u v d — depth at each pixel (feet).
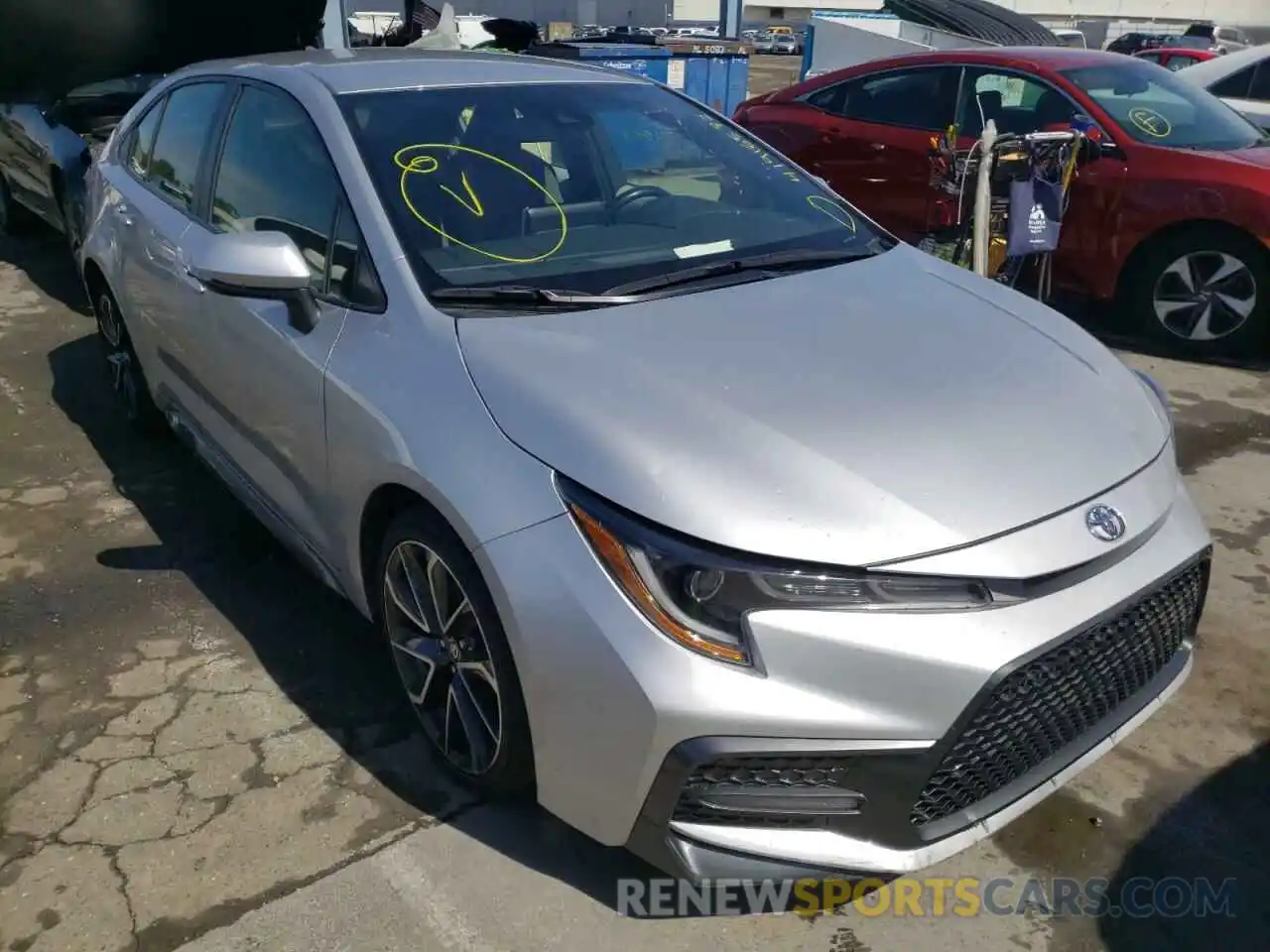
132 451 14.73
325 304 8.93
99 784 8.52
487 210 9.21
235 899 7.43
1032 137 17.51
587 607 6.52
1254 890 7.70
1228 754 9.10
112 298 14.34
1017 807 6.97
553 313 8.24
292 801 8.35
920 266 10.18
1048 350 8.68
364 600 9.04
